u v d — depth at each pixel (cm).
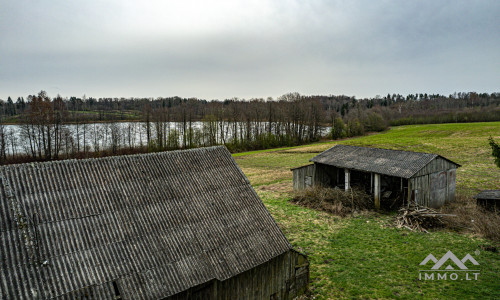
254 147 8281
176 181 1466
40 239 1045
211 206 1425
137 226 1220
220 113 9394
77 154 6725
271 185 3803
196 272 1164
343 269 1695
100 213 1205
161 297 1054
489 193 2403
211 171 1591
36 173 1243
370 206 2719
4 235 1016
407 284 1527
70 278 987
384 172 2617
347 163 2994
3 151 6247
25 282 930
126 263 1093
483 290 1446
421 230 2181
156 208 1316
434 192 2694
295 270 1474
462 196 2900
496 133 6888
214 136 8375
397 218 2389
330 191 2908
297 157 6006
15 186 1166
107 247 1112
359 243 2017
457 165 2873
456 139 6625
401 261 1758
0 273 923
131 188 1348
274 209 2781
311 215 2597
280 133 9869
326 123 12156
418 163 2614
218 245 1288
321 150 6738
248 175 4500
